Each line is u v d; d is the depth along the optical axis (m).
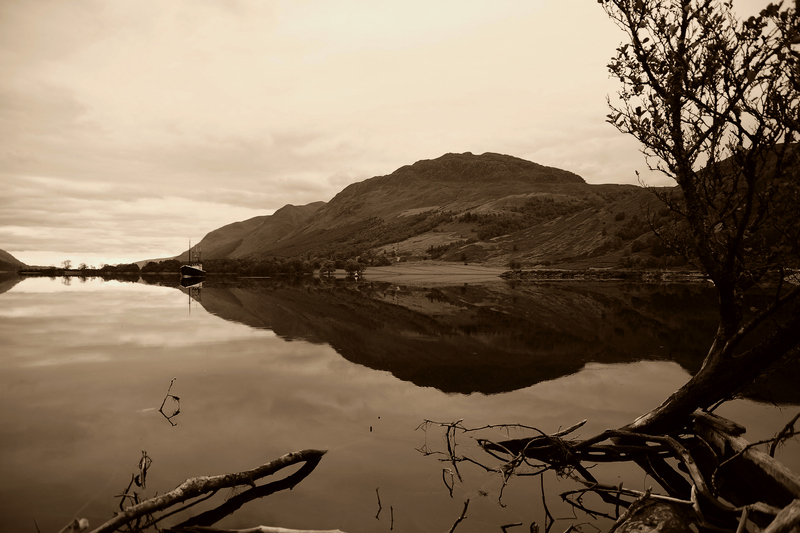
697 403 8.31
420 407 11.59
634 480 8.09
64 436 9.45
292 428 10.05
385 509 6.94
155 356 17.02
